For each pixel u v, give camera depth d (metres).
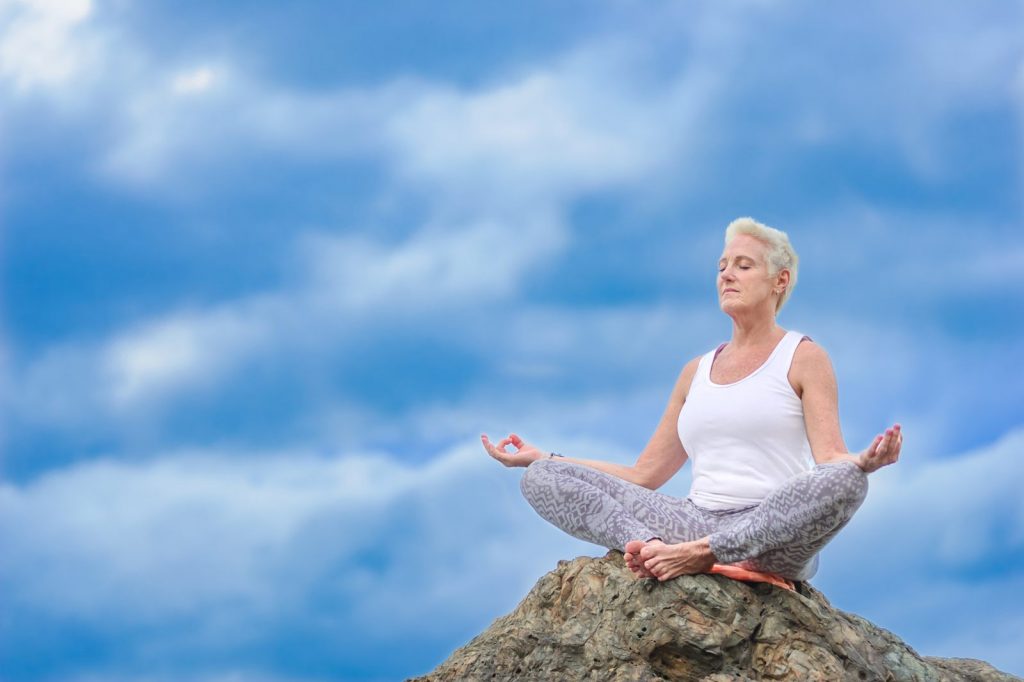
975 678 6.26
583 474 6.19
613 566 5.93
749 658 5.54
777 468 5.89
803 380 5.89
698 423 6.04
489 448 6.65
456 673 5.88
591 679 5.57
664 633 5.53
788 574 5.70
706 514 5.95
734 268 6.09
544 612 6.05
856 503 5.44
